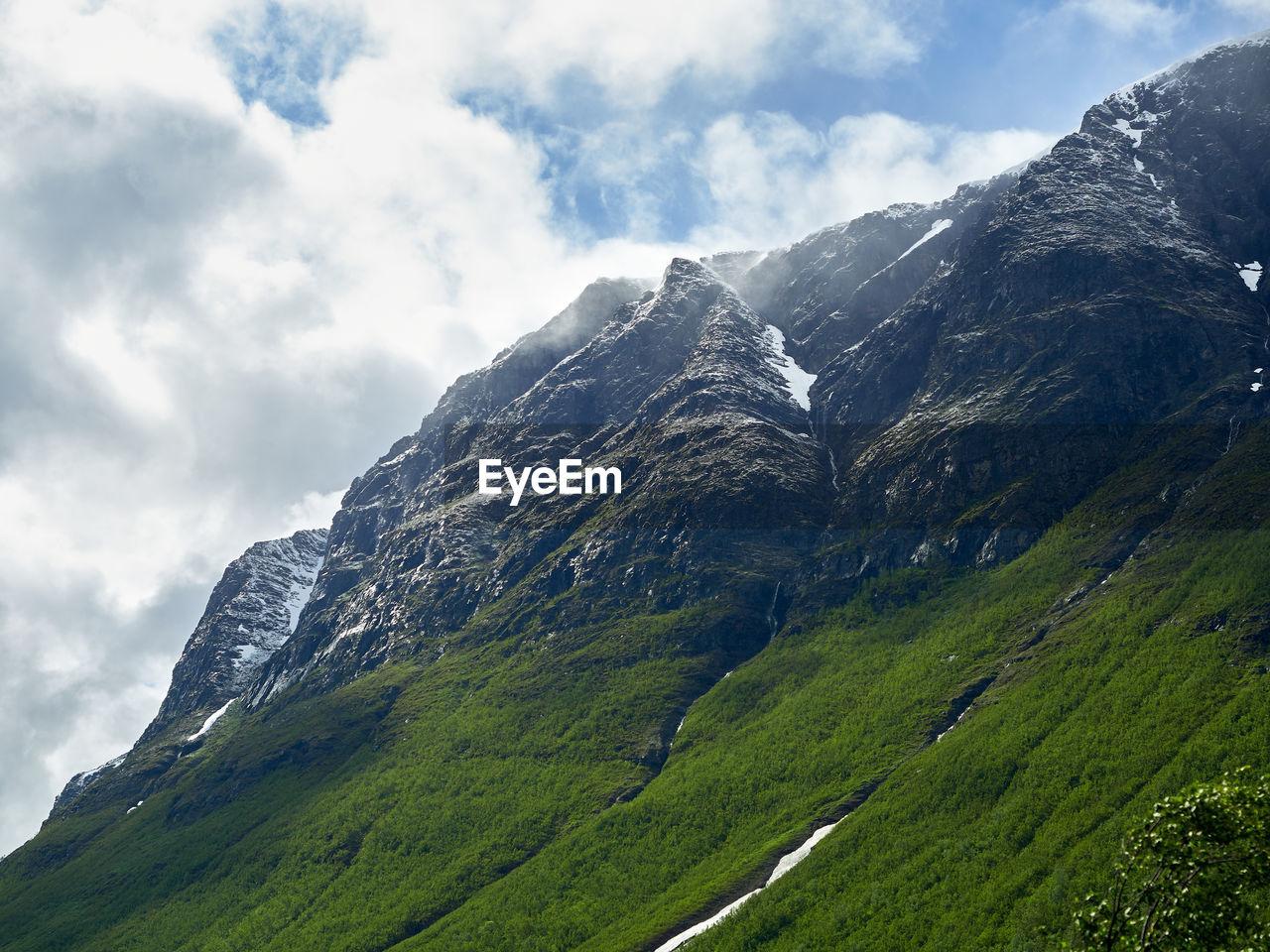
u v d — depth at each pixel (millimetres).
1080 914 70938
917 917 185250
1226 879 68125
